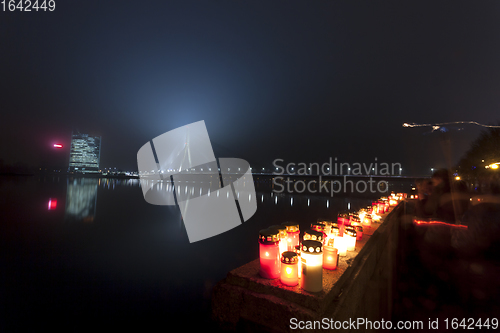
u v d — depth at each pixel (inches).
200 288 157.3
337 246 68.5
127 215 439.2
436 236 151.3
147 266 196.1
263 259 50.2
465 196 146.3
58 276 175.9
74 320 121.0
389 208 177.5
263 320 44.8
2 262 202.7
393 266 136.2
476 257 130.2
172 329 112.7
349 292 51.9
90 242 266.4
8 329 113.4
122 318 122.6
